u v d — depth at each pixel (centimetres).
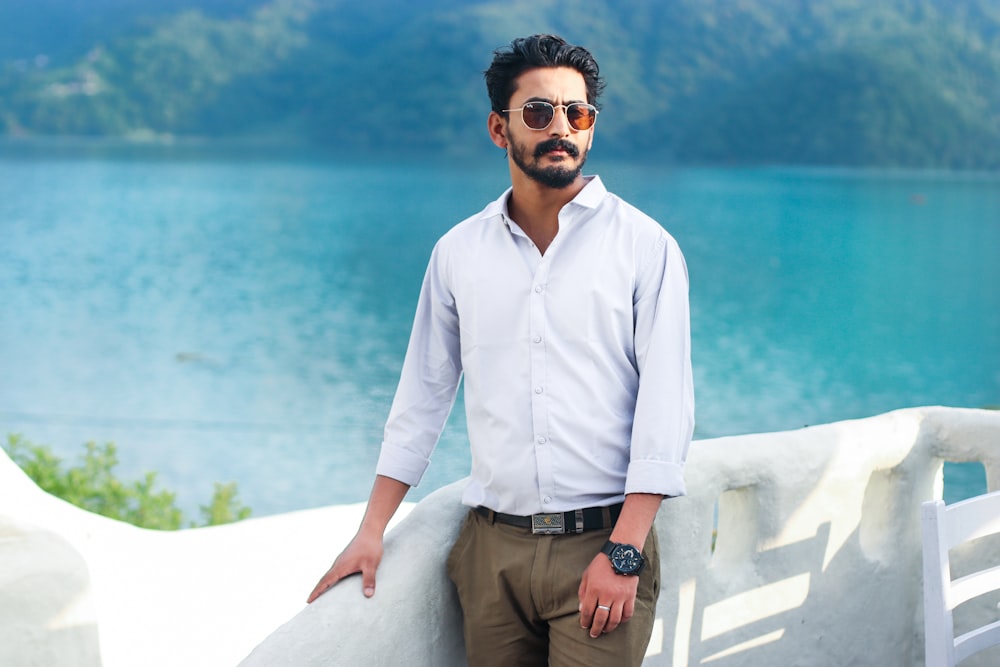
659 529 221
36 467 655
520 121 184
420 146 19638
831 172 15838
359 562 191
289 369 4003
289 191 11544
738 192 11881
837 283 6494
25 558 192
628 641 177
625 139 16362
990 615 266
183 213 9462
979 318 5531
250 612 289
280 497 2306
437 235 8212
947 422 265
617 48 16875
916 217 10081
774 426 3284
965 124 15850
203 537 300
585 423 183
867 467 254
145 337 4688
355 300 5653
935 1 16575
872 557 262
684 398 182
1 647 191
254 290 5947
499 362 188
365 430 3003
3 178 12769
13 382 3809
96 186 11838
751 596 240
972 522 196
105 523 281
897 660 270
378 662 183
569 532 183
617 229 185
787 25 16788
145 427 3116
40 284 6062
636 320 186
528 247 187
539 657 196
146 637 271
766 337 4841
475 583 192
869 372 4247
